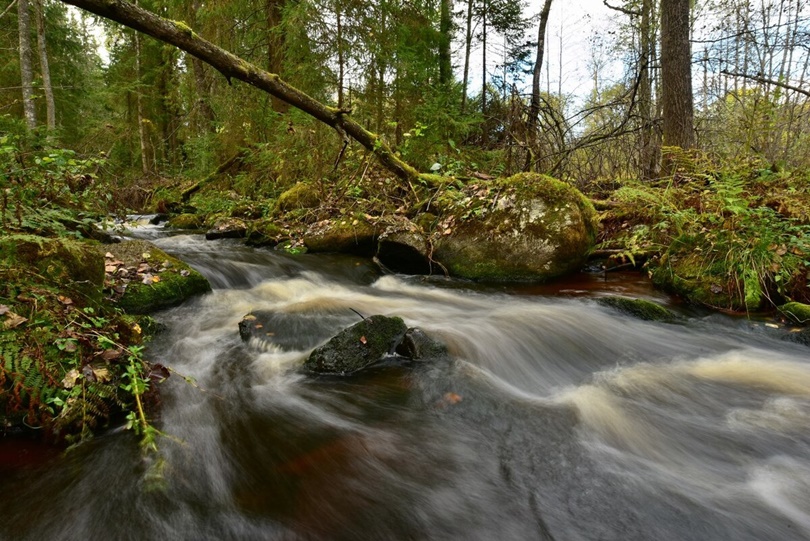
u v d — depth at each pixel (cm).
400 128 999
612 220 668
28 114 1332
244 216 951
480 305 497
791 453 245
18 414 233
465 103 1462
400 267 651
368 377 325
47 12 1667
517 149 951
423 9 1126
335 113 719
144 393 275
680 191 575
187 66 1394
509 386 330
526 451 249
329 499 209
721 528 193
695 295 466
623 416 286
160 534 186
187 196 1209
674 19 791
